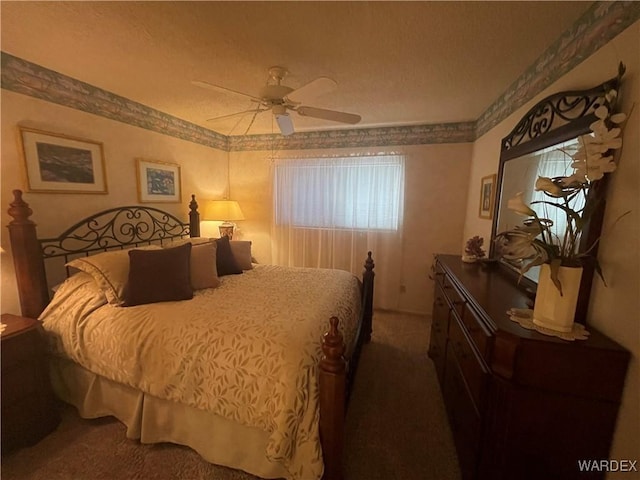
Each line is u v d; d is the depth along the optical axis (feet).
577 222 3.64
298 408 4.31
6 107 6.21
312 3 4.46
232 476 4.92
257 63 6.47
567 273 3.61
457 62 6.29
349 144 12.34
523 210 3.92
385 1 4.38
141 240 9.46
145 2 4.46
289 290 7.38
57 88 7.04
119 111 8.62
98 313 5.91
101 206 8.23
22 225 6.12
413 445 5.65
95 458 5.23
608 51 4.00
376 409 6.61
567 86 5.00
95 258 6.63
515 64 6.34
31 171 6.63
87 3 4.48
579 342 3.46
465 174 11.14
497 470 3.87
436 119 10.71
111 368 5.46
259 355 4.71
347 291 7.66
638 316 3.22
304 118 10.80
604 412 3.44
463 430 4.86
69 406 6.46
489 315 4.17
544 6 4.45
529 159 5.87
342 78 7.15
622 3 3.73
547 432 3.62
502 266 7.00
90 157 7.86
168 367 5.06
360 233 12.60
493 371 3.77
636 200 3.30
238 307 6.13
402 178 11.78
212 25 5.07
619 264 3.49
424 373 8.00
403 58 6.15
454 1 4.37
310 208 13.12
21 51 6.02
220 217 12.13
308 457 4.25
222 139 13.53
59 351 5.95
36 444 5.50
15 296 6.46
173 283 6.59
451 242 11.60
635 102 3.40
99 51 6.00
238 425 4.84
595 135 3.50
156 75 7.17
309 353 4.68
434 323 8.38
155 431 5.41
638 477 3.17
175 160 10.89
